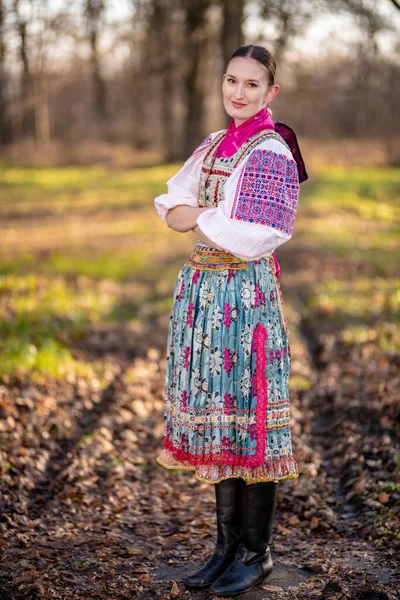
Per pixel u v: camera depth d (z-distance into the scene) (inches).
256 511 111.1
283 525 139.9
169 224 113.0
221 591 109.9
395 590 109.2
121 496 152.6
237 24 808.3
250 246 101.9
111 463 168.9
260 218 101.6
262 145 104.2
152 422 204.5
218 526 115.7
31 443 173.0
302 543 130.6
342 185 954.1
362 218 721.0
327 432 195.5
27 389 207.5
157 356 277.4
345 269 456.1
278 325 109.2
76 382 229.6
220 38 944.9
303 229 614.5
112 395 223.5
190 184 113.6
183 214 110.0
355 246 542.3
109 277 425.4
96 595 111.5
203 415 107.2
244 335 105.8
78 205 815.7
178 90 1533.0
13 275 373.1
